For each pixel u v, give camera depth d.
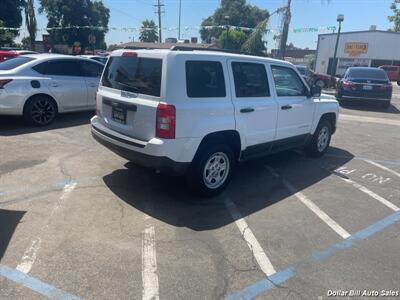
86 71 9.28
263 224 4.27
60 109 8.71
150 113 4.23
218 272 3.32
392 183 5.85
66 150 6.68
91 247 3.61
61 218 4.16
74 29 52.47
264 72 5.40
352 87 14.21
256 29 24.42
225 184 5.05
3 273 3.17
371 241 3.99
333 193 5.32
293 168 6.40
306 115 6.33
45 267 3.27
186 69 4.27
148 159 4.28
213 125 4.54
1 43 39.00
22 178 5.29
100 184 5.19
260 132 5.38
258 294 3.06
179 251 3.62
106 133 4.86
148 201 4.71
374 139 9.04
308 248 3.80
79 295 2.95
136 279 3.17
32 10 27.53
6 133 7.70
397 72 35.69
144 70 4.40
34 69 8.24
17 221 4.05
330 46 42.59
